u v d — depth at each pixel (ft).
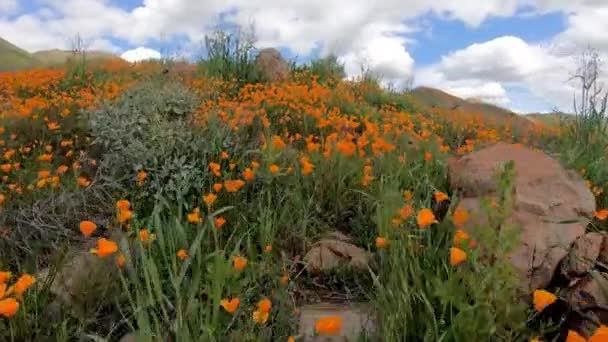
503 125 35.73
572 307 7.40
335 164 13.76
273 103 24.36
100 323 7.86
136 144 13.89
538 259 8.10
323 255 10.34
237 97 33.01
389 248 8.79
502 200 6.51
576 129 20.62
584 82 20.29
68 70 37.88
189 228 10.46
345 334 7.55
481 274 6.40
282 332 7.39
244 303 7.84
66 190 12.52
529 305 7.67
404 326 6.46
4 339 7.00
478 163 11.65
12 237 10.46
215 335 6.87
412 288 6.98
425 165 14.17
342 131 21.07
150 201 12.72
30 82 34.32
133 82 32.65
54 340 7.02
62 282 8.00
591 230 10.57
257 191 12.91
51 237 10.85
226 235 10.79
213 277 7.25
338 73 45.44
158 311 7.85
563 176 10.49
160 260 9.29
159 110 16.96
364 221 11.89
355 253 10.50
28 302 7.64
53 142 17.94
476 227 6.81
